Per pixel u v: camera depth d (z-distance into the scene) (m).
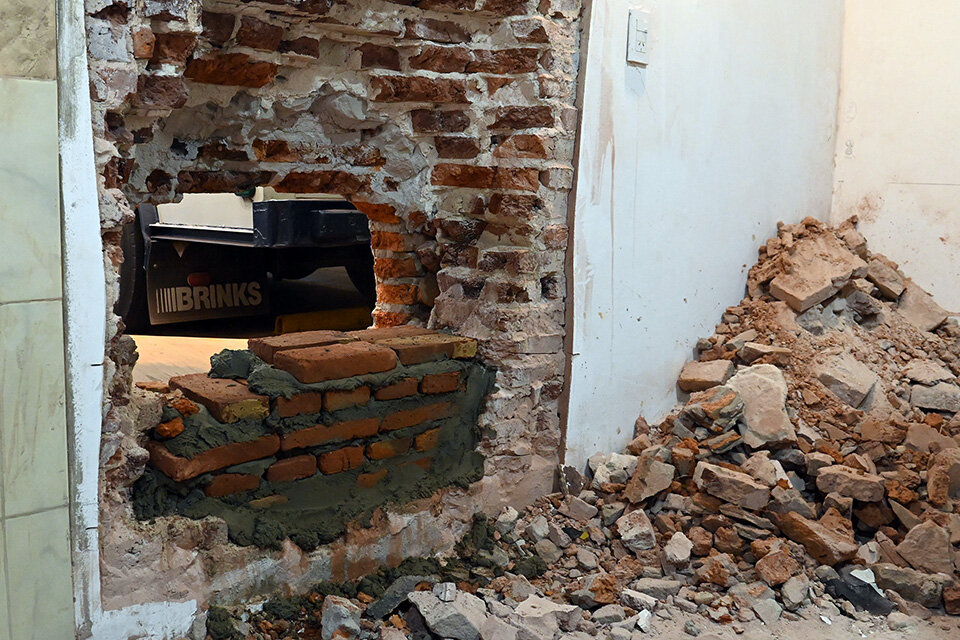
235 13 2.33
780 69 3.94
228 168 2.68
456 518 2.87
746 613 2.60
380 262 3.40
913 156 4.16
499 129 2.97
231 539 2.32
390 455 2.74
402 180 3.09
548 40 2.83
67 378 1.89
